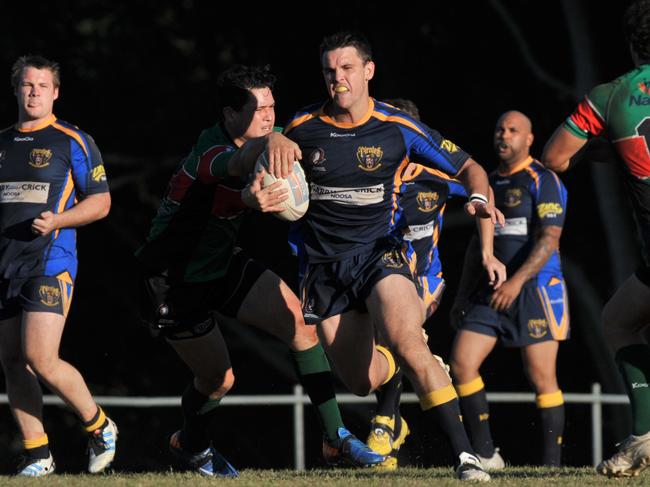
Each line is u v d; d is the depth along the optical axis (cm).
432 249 2933
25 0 6769
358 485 2058
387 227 2295
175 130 6856
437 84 6719
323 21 6756
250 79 2280
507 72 6706
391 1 6581
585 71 6334
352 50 2205
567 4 6319
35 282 2539
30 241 2548
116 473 2603
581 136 2147
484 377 6103
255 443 6569
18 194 2580
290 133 2273
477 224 2922
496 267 2689
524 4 6600
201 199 2311
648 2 2111
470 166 2250
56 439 6512
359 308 2316
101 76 6850
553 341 3328
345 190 2255
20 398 2602
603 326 2225
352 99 2209
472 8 6588
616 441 6050
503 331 3319
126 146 6850
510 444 5909
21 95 2608
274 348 6619
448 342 6306
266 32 6894
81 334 6769
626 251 6166
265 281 2411
